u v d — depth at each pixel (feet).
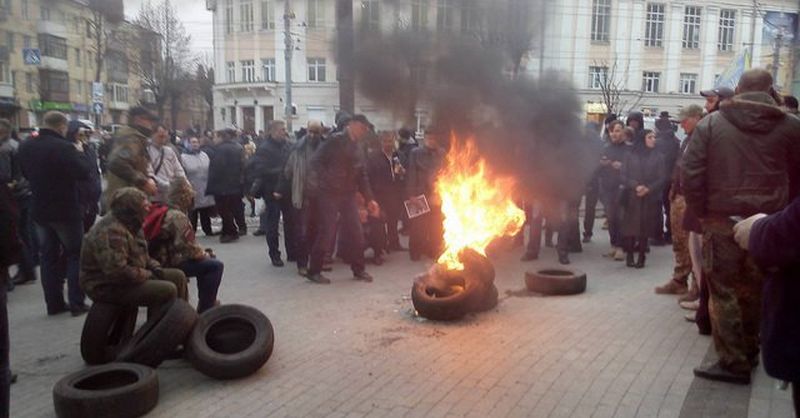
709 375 13.23
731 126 12.10
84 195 24.82
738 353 12.91
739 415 11.57
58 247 18.95
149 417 11.93
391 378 13.66
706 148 12.39
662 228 30.55
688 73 104.47
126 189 14.80
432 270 18.76
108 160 18.80
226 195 31.63
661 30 99.50
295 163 24.21
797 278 6.89
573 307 19.21
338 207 22.65
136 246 14.93
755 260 6.96
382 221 26.32
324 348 15.66
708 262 12.84
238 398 12.78
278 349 15.65
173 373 14.17
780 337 7.05
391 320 17.99
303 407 12.30
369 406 12.28
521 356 14.88
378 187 27.63
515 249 29.76
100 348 14.44
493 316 18.25
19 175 23.82
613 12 89.76
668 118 30.17
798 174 12.09
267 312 18.92
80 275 14.74
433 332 16.80
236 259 27.71
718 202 12.37
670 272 24.59
